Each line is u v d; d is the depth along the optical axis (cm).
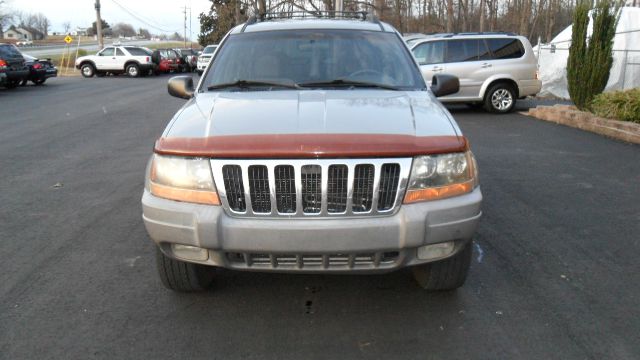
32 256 446
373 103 359
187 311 354
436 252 317
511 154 841
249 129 317
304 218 298
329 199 299
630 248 458
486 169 739
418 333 327
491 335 324
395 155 299
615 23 1084
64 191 642
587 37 1143
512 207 568
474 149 883
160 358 302
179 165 310
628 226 511
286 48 450
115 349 311
